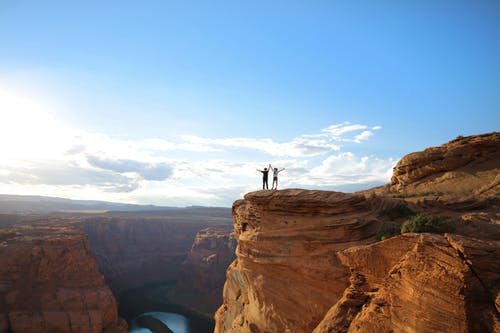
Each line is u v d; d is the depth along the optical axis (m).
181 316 108.62
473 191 26.16
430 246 13.63
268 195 25.78
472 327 11.92
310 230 23.38
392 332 13.94
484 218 18.78
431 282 13.00
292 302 23.09
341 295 20.88
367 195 25.59
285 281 23.95
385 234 20.69
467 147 30.62
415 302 13.30
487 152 30.03
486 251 12.38
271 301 24.30
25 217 178.50
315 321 21.66
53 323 77.50
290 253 23.72
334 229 22.58
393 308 14.20
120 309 113.44
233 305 31.20
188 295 126.38
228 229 162.62
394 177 34.72
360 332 15.14
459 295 12.21
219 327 33.31
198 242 139.38
